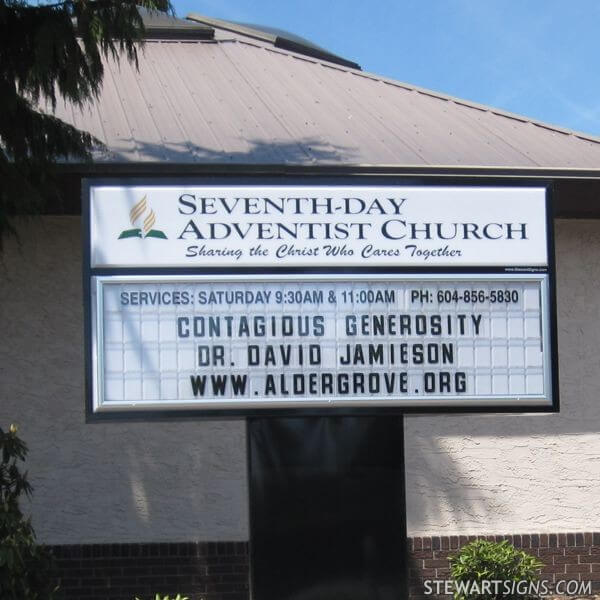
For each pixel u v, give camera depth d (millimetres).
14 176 6961
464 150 8547
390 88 10531
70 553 7895
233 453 8086
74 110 9000
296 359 6711
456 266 6836
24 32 6836
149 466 8023
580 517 8328
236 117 9234
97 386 6578
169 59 10953
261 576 6766
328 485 6820
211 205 6723
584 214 8328
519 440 8336
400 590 6793
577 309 8469
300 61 11227
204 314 6676
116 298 6641
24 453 6660
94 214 6660
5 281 8062
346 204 6797
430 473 8258
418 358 6777
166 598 7074
